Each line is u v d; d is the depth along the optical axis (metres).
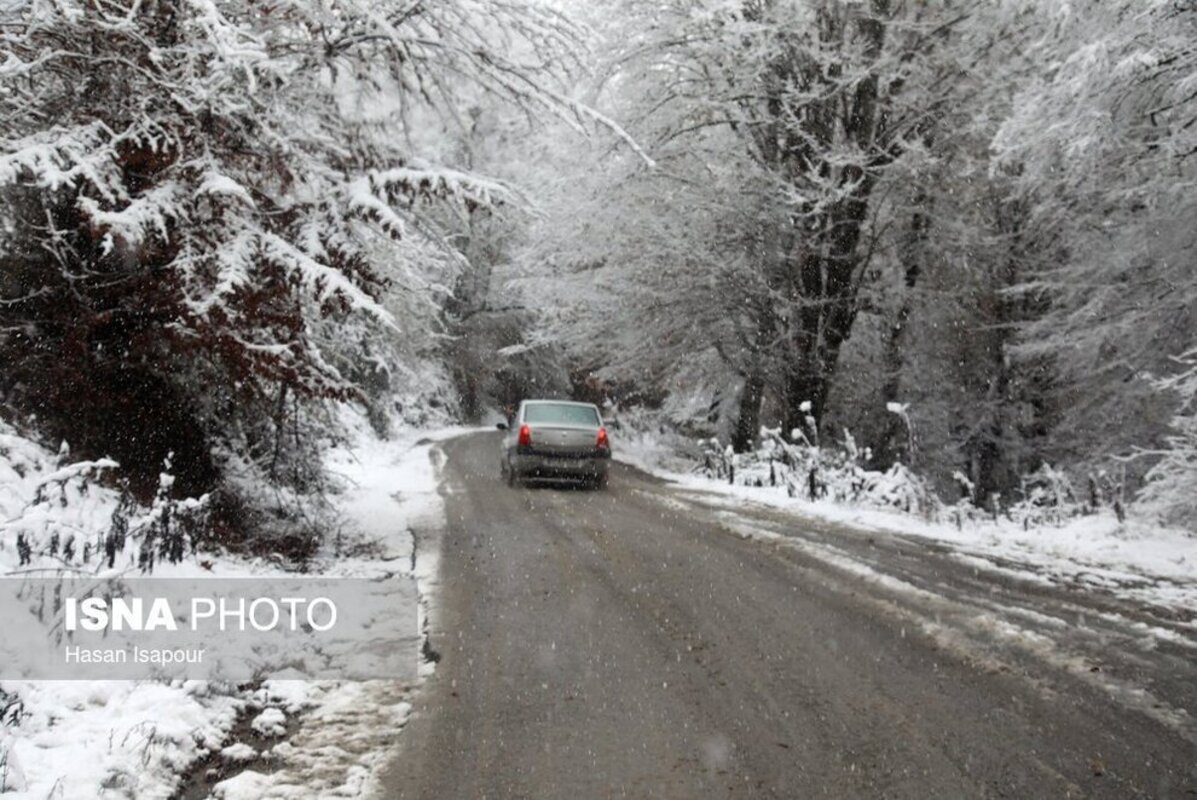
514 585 8.44
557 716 5.14
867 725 5.02
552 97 10.67
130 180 8.75
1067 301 18.08
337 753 4.64
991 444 23.36
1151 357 17.12
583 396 42.03
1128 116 13.67
